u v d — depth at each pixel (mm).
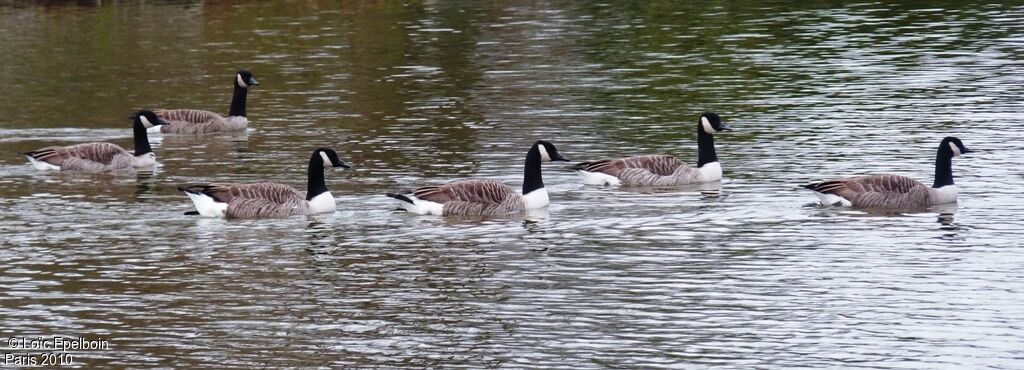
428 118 40188
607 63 50062
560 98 43219
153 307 21922
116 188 31531
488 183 28547
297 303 22094
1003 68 46938
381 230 27000
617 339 20188
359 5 66625
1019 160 32812
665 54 51875
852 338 20094
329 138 37531
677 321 20969
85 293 22672
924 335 20172
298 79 47750
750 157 34219
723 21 59906
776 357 19344
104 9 65438
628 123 39156
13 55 53344
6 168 34156
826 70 47625
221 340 20344
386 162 34031
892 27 57344
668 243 25750
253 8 65688
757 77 46594
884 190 28406
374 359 19500
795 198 29562
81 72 49625
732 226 27062
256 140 37844
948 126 37344
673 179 31266
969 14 60438
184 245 25766
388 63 50688
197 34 58156
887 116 39125
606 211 28672
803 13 61875
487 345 20016
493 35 57281
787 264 24062
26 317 21422
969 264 23859
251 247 25609
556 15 62844
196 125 39250
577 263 24359
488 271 23891
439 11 64625
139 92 45781
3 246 25750
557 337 20312
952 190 28812
